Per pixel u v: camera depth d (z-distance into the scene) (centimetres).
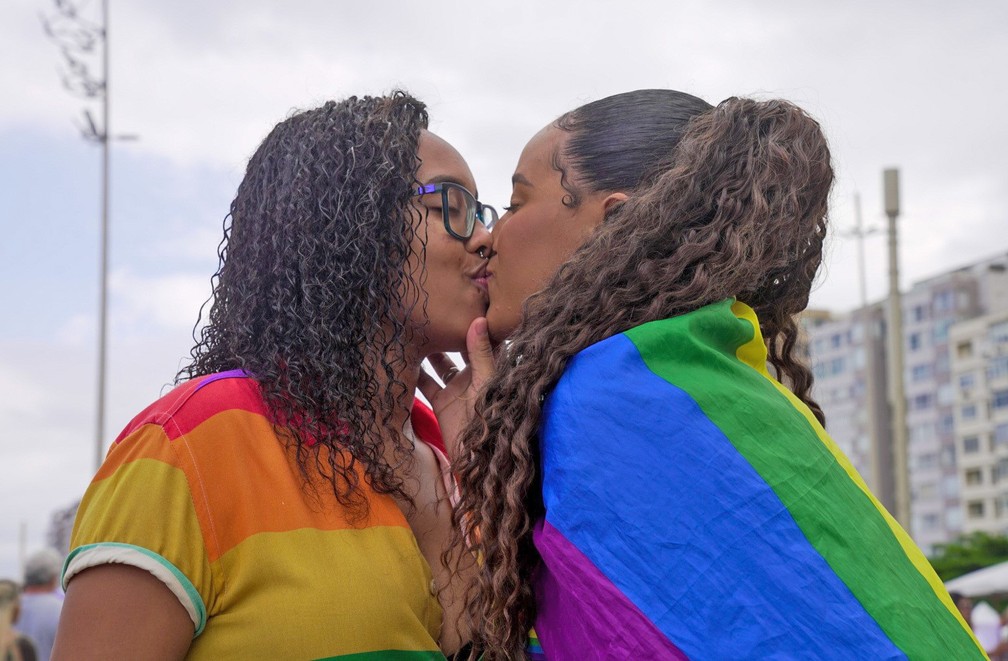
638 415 143
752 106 171
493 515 153
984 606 1401
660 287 156
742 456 140
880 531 146
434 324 194
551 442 148
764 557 134
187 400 159
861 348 5772
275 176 183
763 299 173
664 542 137
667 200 162
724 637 131
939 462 5522
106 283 1555
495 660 153
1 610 728
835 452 157
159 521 148
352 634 152
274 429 162
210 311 185
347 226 177
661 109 189
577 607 142
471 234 198
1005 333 5272
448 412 200
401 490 172
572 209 188
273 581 152
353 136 184
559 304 160
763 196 161
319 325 171
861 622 132
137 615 144
